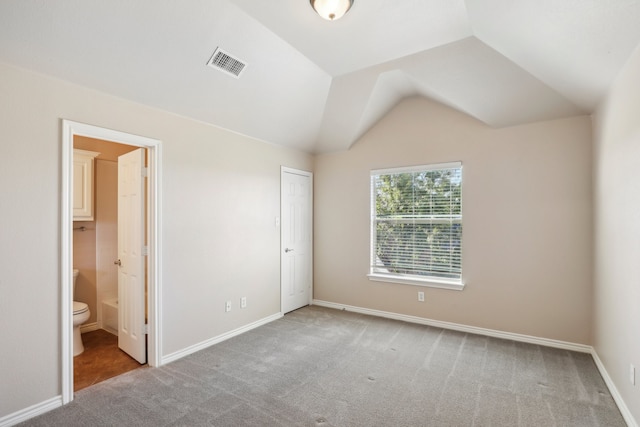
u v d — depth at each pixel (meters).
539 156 3.18
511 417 2.01
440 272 3.73
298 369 2.66
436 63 2.82
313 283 4.73
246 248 3.60
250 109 3.23
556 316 3.11
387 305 4.08
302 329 3.63
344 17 2.27
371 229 4.23
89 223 3.68
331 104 3.68
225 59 2.56
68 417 2.01
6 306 1.92
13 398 1.94
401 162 3.98
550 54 2.15
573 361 2.78
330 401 2.19
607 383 2.37
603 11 1.55
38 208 2.04
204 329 3.11
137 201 2.83
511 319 3.31
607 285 2.42
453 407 2.12
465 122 3.57
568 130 3.05
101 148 3.75
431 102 3.78
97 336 3.49
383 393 2.29
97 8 1.87
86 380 2.48
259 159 3.79
